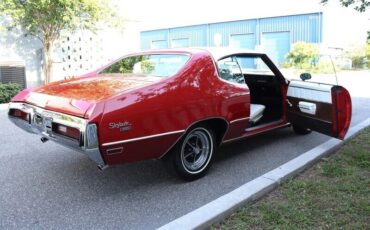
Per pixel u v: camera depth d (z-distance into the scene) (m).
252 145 5.64
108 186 4.13
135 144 3.57
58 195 3.90
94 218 3.39
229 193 3.62
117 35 14.27
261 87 5.76
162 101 3.74
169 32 32.56
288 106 5.51
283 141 5.84
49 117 3.82
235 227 3.12
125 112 3.48
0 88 10.29
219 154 5.22
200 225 3.08
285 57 23.69
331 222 3.12
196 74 4.12
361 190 3.71
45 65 11.77
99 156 3.40
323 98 4.95
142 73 4.48
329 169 4.31
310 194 3.67
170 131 3.79
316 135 6.19
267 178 3.95
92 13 11.20
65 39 12.62
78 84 4.26
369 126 6.55
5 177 4.41
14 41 11.79
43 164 4.89
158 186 4.11
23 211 3.54
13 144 5.90
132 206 3.63
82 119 3.38
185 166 4.12
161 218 3.38
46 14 10.80
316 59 21.84
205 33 30.02
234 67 4.66
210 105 4.15
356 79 17.42
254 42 27.27
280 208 3.38
